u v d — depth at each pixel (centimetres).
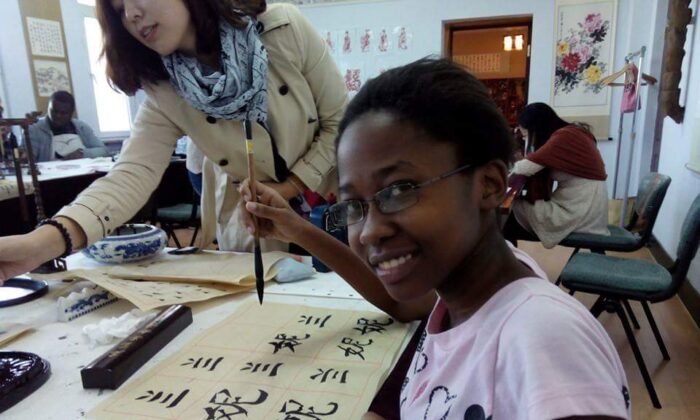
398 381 60
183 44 92
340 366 63
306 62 106
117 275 96
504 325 40
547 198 232
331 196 120
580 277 169
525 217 233
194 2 87
